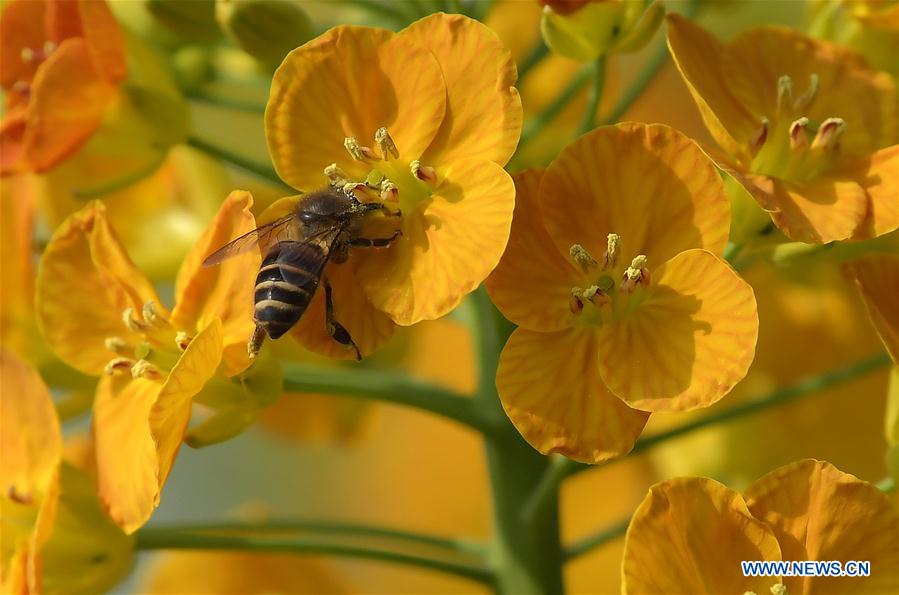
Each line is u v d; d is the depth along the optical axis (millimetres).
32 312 249
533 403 221
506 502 245
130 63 243
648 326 222
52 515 232
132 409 230
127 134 242
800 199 228
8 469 239
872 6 245
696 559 219
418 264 223
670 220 223
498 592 245
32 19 244
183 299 229
